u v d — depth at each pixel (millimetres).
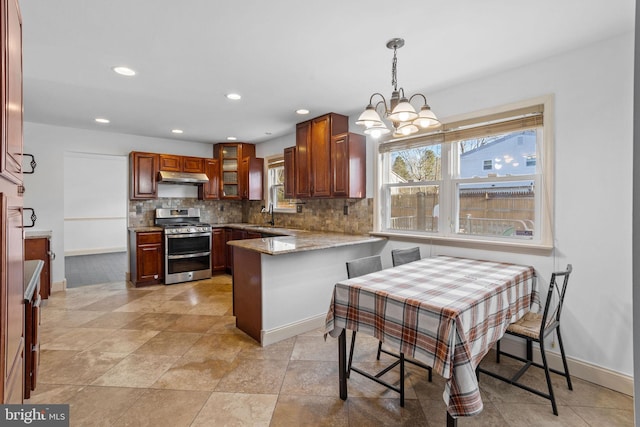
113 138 4789
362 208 3789
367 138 3701
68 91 3033
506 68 2516
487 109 2666
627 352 2051
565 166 2268
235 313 3137
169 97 3213
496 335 1819
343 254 3393
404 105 1754
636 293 762
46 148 4266
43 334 2945
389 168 3598
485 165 2803
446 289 1793
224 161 5570
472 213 2889
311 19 1863
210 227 5141
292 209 4988
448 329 1412
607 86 2088
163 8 1749
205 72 2609
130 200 4961
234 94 3127
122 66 2492
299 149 4164
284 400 1996
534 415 1860
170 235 4707
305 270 3053
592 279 2172
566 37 2059
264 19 1860
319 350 2672
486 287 1837
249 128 4531
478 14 1817
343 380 1997
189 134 4930
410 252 2854
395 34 2027
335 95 3160
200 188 5477
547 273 2365
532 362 2248
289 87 2941
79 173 7773
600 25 1929
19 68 1138
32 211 4062
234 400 1991
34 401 1952
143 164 4824
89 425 1758
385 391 2096
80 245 7820
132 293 4277
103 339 2846
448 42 2127
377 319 1733
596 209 2145
